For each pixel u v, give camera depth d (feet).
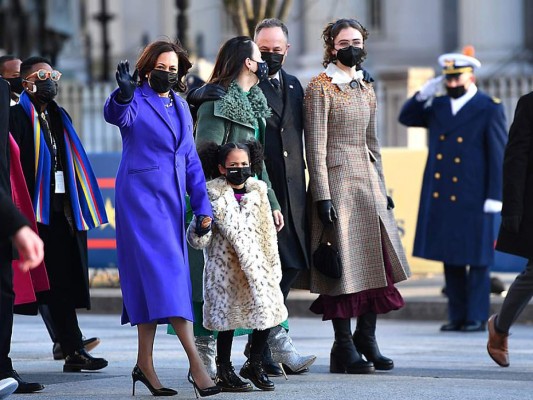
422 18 403.13
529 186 94.22
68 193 92.38
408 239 164.76
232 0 212.02
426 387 84.07
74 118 233.35
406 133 217.56
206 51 409.90
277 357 89.92
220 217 79.92
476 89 131.54
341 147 92.12
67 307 93.66
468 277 133.28
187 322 77.77
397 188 164.35
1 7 331.36
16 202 85.40
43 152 91.09
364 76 93.97
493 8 362.94
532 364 100.78
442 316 145.38
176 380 88.63
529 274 94.48
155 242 77.36
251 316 79.82
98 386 85.66
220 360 81.97
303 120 91.61
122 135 79.66
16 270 85.05
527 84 220.64
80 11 405.80
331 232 91.25
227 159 80.59
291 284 90.68
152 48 79.25
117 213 78.84
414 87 217.97
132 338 124.26
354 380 87.71
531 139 94.07
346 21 92.12
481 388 83.87
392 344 119.24
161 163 78.54
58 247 92.94
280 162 89.56
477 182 129.90
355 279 91.45
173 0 417.90
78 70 390.83
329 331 133.39
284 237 89.04
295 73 382.42
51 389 84.17
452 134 130.62
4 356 81.05
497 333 96.27
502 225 94.73
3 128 77.61
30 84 91.45
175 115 79.92
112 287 167.22
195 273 83.87
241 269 80.38
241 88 86.02
